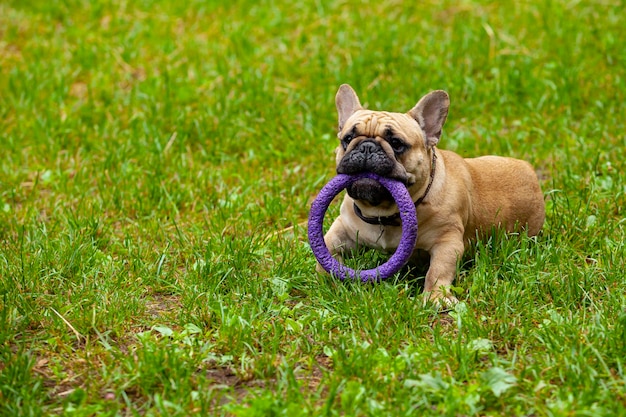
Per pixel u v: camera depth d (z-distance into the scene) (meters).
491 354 6.29
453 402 5.57
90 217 9.26
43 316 7.10
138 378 6.00
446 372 6.09
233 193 10.25
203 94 13.12
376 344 6.45
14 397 5.80
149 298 7.64
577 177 10.08
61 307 7.17
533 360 6.25
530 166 8.98
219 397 5.81
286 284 7.61
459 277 7.77
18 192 10.51
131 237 8.93
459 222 7.86
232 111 12.39
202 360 6.37
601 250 8.05
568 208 8.99
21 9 16.94
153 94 13.08
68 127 12.27
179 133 11.79
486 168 8.66
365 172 7.32
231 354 6.48
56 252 8.32
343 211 8.10
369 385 5.86
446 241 7.75
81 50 14.72
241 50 14.48
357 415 5.55
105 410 5.76
